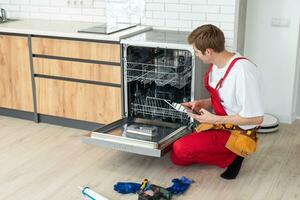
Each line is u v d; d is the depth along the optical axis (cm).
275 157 360
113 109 394
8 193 308
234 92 306
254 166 344
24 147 381
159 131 359
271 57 430
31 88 426
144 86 391
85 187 304
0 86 441
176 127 368
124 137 328
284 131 416
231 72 303
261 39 429
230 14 395
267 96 442
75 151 373
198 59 358
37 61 413
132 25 429
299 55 430
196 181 321
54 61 405
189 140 323
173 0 415
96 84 395
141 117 393
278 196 302
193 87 356
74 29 408
